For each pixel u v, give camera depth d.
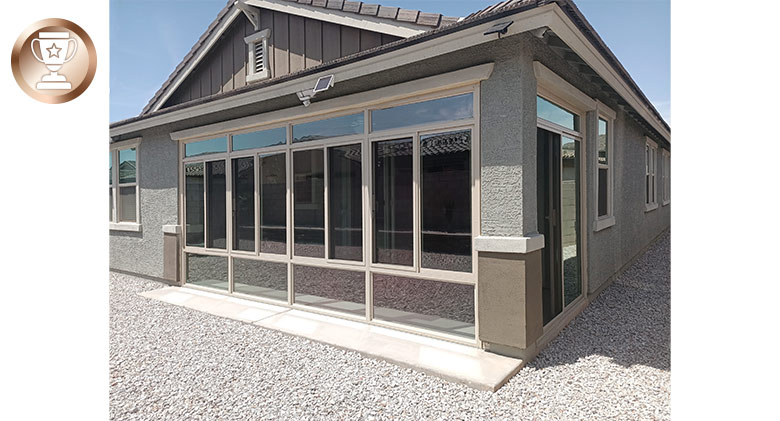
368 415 2.79
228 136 5.98
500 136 3.56
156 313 5.34
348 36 4.79
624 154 7.05
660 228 11.70
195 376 3.46
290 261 5.29
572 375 3.32
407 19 4.20
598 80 4.81
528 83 3.55
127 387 3.29
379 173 4.43
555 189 4.46
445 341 3.96
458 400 2.95
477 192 3.70
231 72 6.19
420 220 4.10
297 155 5.19
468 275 3.79
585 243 5.25
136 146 7.45
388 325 4.39
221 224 6.20
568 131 4.76
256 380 3.36
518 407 2.84
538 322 3.67
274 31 5.56
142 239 7.47
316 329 4.44
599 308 5.16
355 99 4.48
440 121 3.96
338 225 4.81
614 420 2.66
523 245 3.38
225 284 6.21
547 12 3.01
